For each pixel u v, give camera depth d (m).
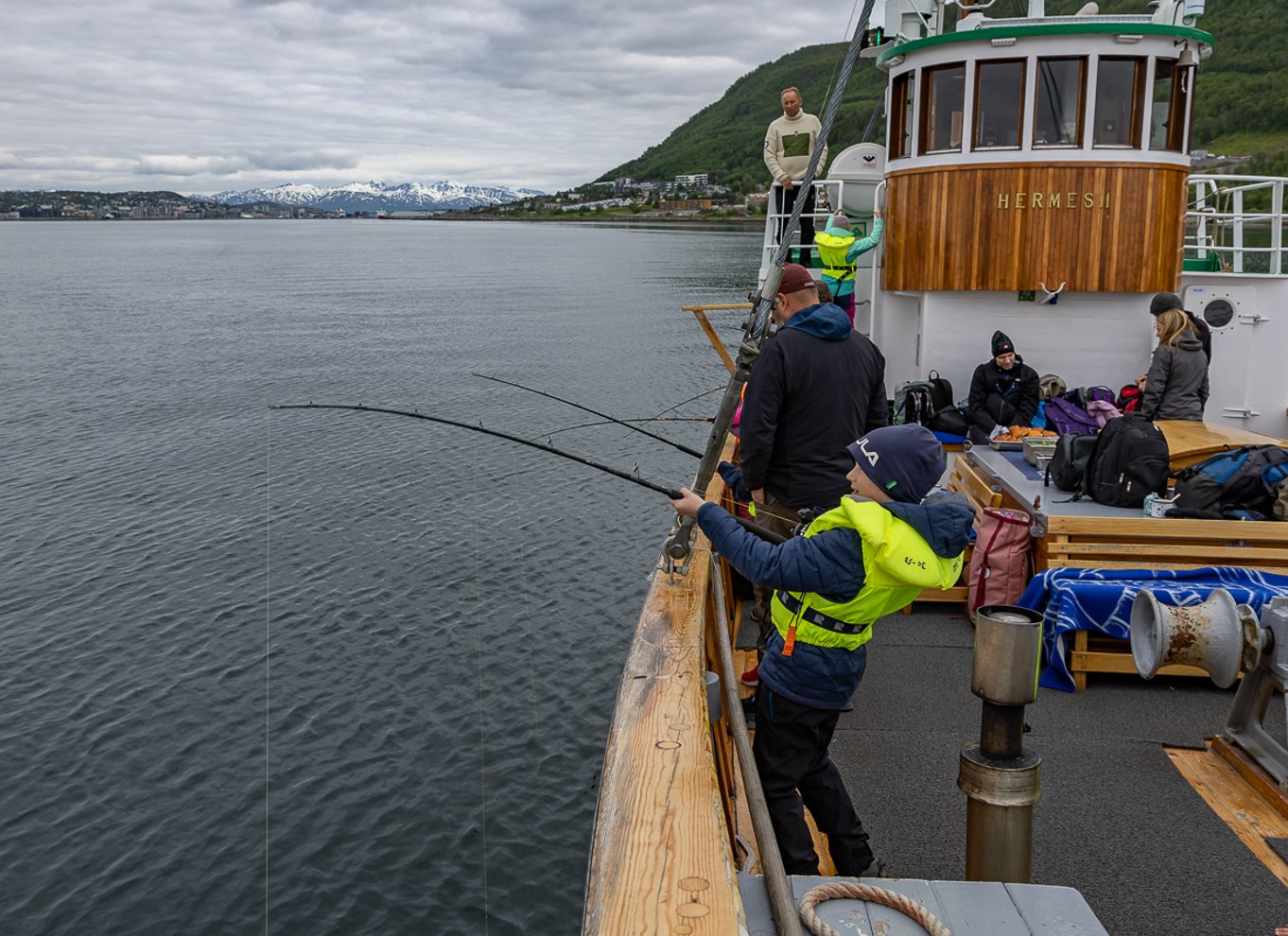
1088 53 7.39
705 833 2.12
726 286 75.19
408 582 16.09
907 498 2.62
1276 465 5.14
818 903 2.17
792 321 3.94
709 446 3.46
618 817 2.19
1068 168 7.58
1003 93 7.62
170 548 17.92
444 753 11.53
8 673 13.61
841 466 3.96
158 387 34.00
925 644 5.50
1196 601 4.66
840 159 10.34
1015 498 5.71
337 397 31.39
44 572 16.98
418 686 12.97
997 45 7.50
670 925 1.82
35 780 11.28
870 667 5.21
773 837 2.10
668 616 3.43
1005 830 2.62
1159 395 7.06
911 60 7.96
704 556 4.03
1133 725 4.49
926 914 2.09
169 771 11.39
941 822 3.81
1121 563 5.01
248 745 11.79
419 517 19.12
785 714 2.89
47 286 84.75
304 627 14.70
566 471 22.19
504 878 9.60
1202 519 5.00
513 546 17.56
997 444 7.00
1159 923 3.14
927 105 7.92
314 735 11.96
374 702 12.64
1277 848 3.52
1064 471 5.64
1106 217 7.61
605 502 19.89
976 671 2.64
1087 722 4.54
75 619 15.17
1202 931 3.09
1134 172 7.55
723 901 1.88
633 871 1.99
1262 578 4.77
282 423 27.70
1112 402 7.68
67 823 10.59
